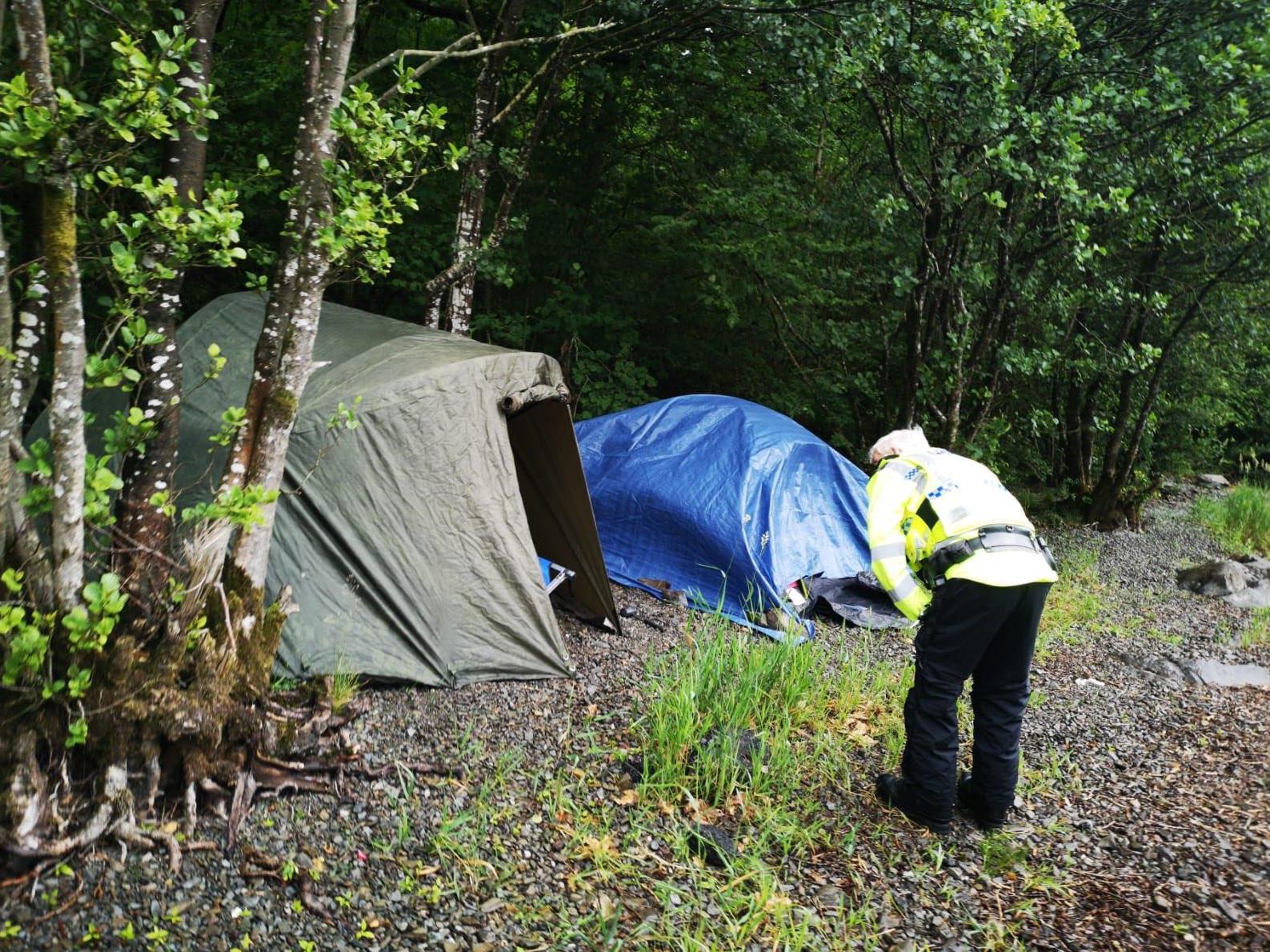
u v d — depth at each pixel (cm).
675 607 623
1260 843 362
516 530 478
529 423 543
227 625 336
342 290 1006
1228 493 1486
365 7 675
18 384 294
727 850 337
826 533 676
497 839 333
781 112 940
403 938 278
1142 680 565
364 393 450
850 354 982
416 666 455
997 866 347
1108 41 796
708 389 1148
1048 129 723
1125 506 1114
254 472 351
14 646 271
